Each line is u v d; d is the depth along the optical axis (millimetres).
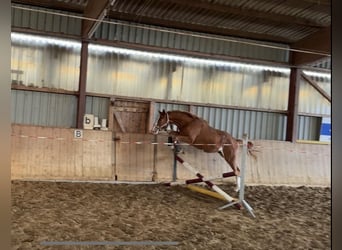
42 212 3873
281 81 8562
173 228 3670
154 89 7633
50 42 6965
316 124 8766
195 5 6590
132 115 7512
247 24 7699
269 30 7977
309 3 6441
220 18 7438
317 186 7363
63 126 7078
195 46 7906
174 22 7613
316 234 3805
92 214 3969
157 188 5945
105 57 7309
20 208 3963
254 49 8320
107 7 5223
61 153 6227
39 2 6754
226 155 6102
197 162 6879
